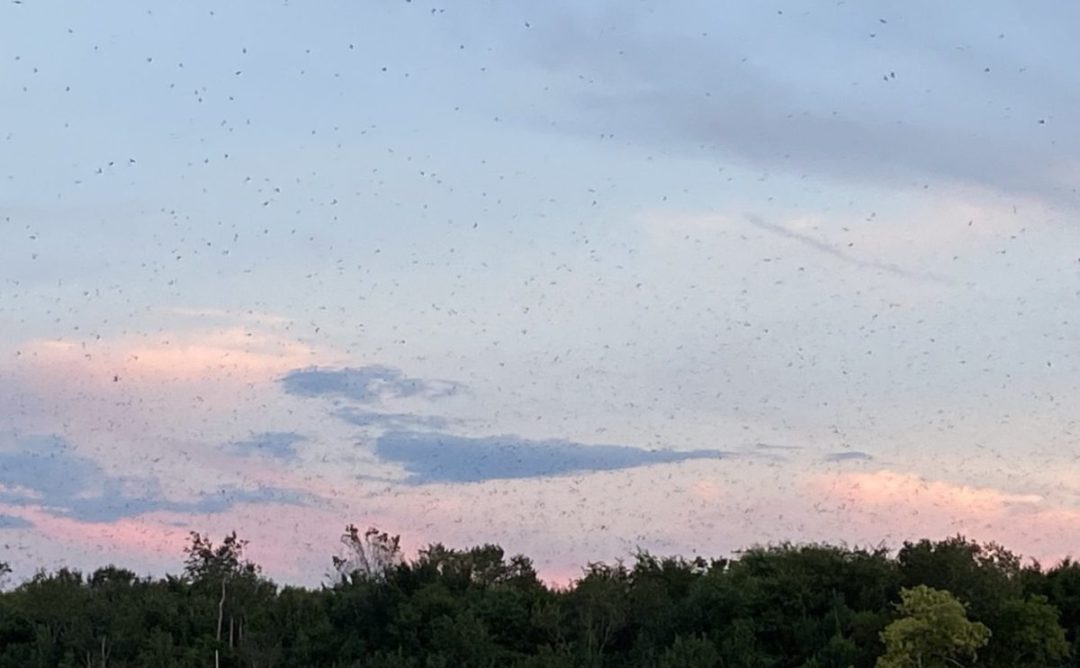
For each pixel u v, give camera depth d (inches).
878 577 4065.0
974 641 3179.1
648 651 3909.9
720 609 4045.3
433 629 4237.2
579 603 4333.2
